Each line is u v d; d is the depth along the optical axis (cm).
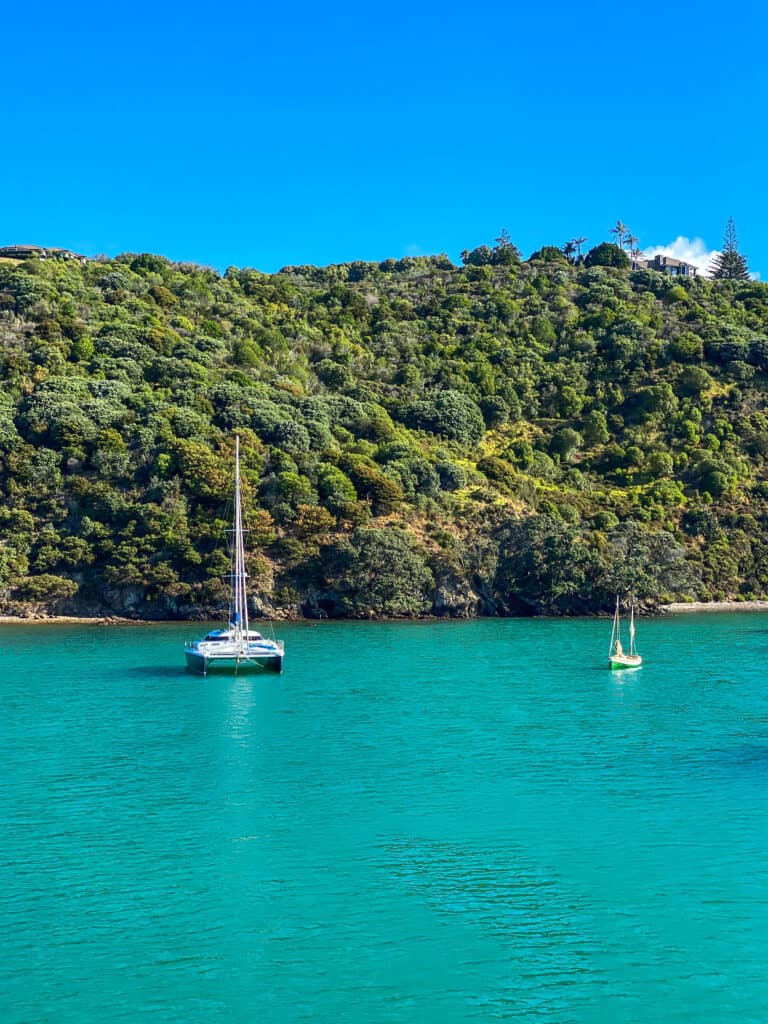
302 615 12912
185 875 3816
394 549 12900
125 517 12888
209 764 5400
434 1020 2833
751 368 19175
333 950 3222
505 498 15188
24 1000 2927
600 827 4356
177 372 15988
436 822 4422
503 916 3469
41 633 11212
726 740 5991
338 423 16175
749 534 15900
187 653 8644
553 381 19400
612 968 3122
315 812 4562
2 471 13350
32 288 17438
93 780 5081
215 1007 2894
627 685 7950
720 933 3350
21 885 3716
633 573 13450
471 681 8131
